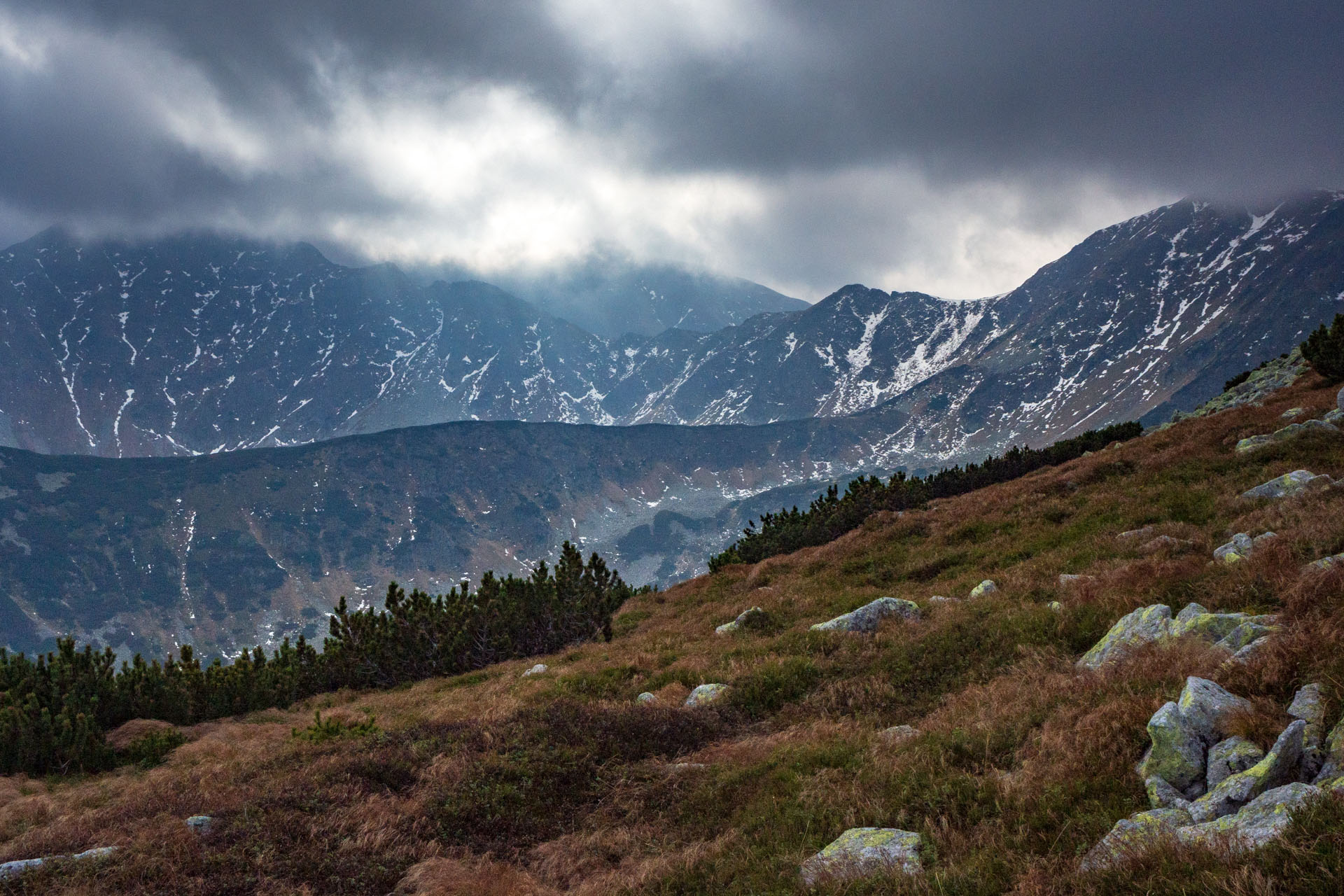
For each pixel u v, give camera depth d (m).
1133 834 6.00
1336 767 6.01
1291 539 12.76
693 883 8.36
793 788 10.10
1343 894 4.46
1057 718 9.34
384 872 9.36
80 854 9.81
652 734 13.64
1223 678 8.34
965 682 13.13
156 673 23.27
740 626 22.05
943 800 8.35
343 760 13.11
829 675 15.55
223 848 9.89
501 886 8.92
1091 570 16.91
